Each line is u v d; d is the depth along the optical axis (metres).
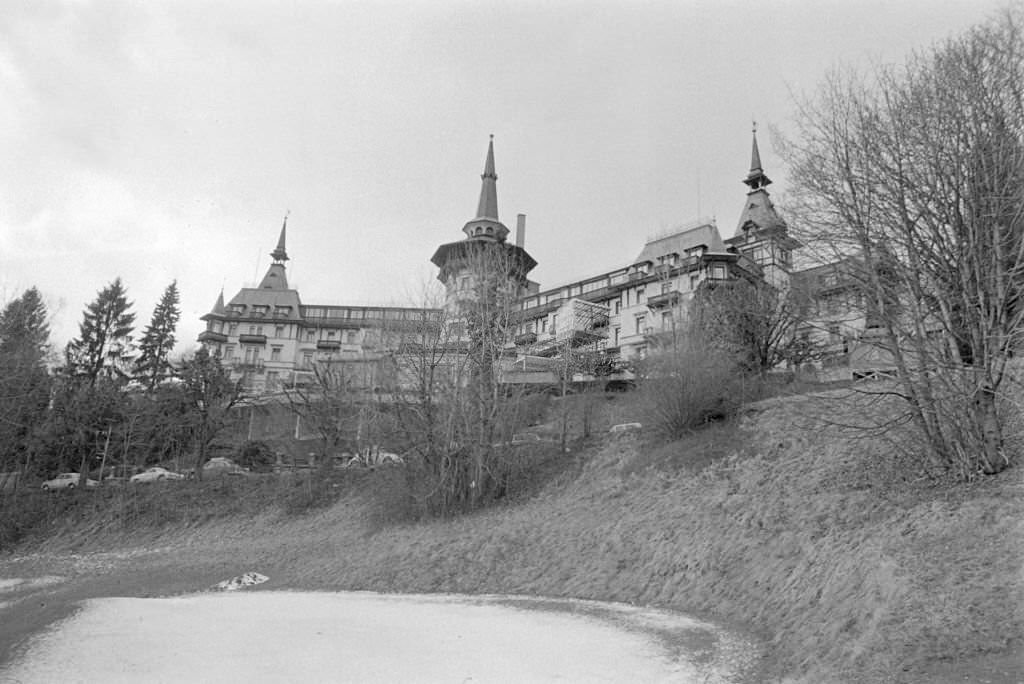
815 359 30.66
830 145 16.56
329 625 14.84
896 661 8.99
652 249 65.38
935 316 15.20
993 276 14.13
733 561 16.75
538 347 55.44
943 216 14.86
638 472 25.84
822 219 16.53
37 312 48.25
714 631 12.99
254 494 37.72
